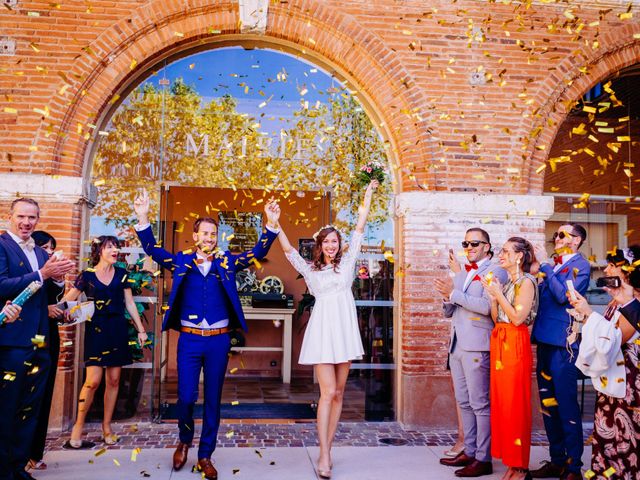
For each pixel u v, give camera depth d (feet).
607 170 26.91
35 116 19.97
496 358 14.30
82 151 20.39
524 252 14.47
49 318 14.96
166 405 22.99
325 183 23.15
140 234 14.92
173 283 14.79
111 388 18.10
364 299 22.35
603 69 22.50
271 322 33.14
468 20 21.85
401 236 21.71
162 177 22.29
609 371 12.03
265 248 15.47
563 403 14.62
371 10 21.58
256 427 20.20
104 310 17.70
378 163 22.84
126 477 14.57
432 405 20.53
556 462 15.14
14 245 13.55
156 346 20.97
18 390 13.03
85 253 20.94
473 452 15.64
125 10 20.58
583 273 15.06
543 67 22.15
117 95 19.83
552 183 26.53
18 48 20.11
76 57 20.12
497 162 21.71
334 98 23.03
